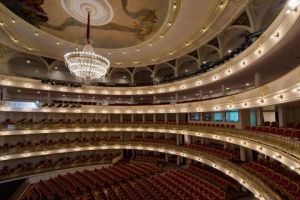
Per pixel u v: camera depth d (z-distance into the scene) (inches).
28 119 852.0
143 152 1055.0
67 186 658.8
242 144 500.1
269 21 524.7
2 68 770.2
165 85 877.8
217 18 553.6
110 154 1026.7
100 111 942.4
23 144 810.8
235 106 522.9
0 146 742.5
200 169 705.6
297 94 285.7
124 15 611.8
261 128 482.6
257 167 466.9
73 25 661.9
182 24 601.3
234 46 695.1
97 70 526.0
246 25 565.9
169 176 664.4
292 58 423.2
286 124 482.3
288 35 306.8
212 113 813.2
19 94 879.1
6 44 716.7
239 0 485.4
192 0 486.0
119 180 704.4
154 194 535.2
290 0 227.0
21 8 561.0
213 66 694.5
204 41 701.3
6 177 693.3
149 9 576.4
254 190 407.5
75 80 1031.6
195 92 888.9
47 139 907.4
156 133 1033.5
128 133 1079.0
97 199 553.6
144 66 994.7
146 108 923.4
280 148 342.6
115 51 839.7
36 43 756.6
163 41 733.9
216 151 672.4
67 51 834.8
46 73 959.6
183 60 916.0
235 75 562.6
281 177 372.5
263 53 387.9
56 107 847.1
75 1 555.8
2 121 780.6
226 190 537.6
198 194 498.9
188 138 887.1
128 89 960.3
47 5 557.3
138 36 725.3
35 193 631.2
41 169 787.4
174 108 826.2
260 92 408.2
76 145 882.8
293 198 294.7
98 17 619.8
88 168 896.9
